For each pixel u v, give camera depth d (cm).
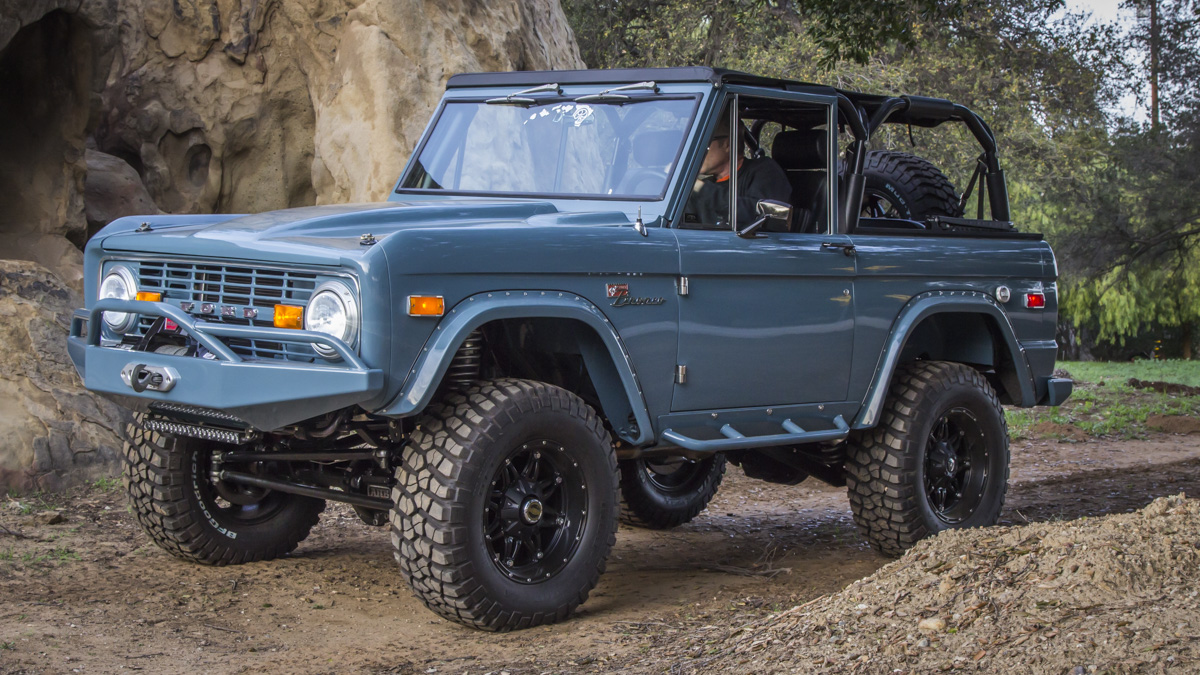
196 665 395
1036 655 319
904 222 611
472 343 447
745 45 2198
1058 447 1141
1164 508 416
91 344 447
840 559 607
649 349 467
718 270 487
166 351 429
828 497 832
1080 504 785
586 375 497
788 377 522
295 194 1116
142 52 1039
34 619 438
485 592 424
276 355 409
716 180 510
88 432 724
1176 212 2395
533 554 452
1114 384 1762
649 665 376
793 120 566
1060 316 3697
